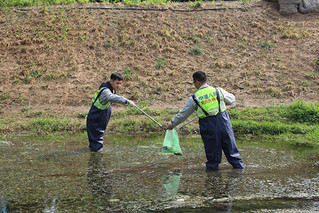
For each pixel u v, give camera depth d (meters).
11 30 12.65
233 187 4.39
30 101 10.26
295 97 10.23
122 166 5.46
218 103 5.07
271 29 13.30
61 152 6.39
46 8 13.91
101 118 6.48
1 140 7.44
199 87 5.21
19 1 14.19
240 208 3.71
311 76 10.97
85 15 13.49
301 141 7.36
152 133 8.33
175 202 3.92
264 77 11.13
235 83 10.84
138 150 6.55
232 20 13.66
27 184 4.60
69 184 4.60
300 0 13.93
